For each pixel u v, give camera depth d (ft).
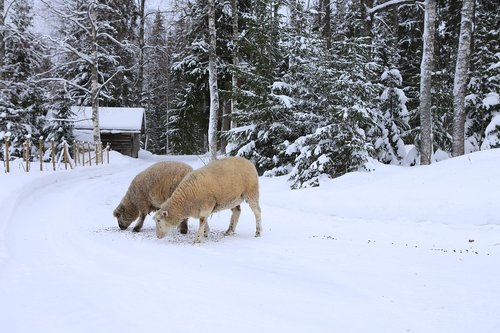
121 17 102.37
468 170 40.42
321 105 61.26
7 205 34.81
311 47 67.21
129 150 118.21
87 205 42.24
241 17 80.43
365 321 15.25
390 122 65.00
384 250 25.96
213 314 15.55
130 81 136.87
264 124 67.21
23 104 97.14
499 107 65.00
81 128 116.16
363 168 52.37
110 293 17.46
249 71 68.85
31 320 14.85
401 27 91.50
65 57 94.68
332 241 28.68
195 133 143.74
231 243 27.78
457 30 80.38
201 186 27.35
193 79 100.22
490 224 30.96
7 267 20.74
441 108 63.93
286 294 17.80
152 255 23.93
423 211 34.99
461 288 18.79
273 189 55.26
